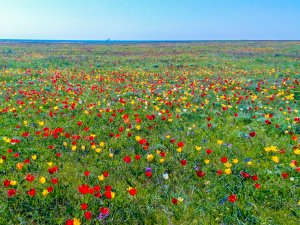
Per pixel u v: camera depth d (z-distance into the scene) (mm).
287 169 6023
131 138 7949
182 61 33312
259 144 7477
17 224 4375
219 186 5422
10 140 7207
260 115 10016
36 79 19438
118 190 5270
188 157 6738
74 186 5418
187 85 16484
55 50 58094
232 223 4457
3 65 28328
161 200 5070
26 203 4793
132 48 69812
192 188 5422
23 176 5805
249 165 6250
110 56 41969
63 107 11047
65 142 7145
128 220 4516
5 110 10258
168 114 9812
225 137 8062
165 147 7301
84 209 4277
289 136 8008
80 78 19281
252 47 66250
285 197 5113
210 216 4629
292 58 35438
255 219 4457
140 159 6645
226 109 10734
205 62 31438
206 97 13281
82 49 63906
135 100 12805
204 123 9281
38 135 8047
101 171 6125
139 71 24188
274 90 14633
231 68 25797
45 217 4539
